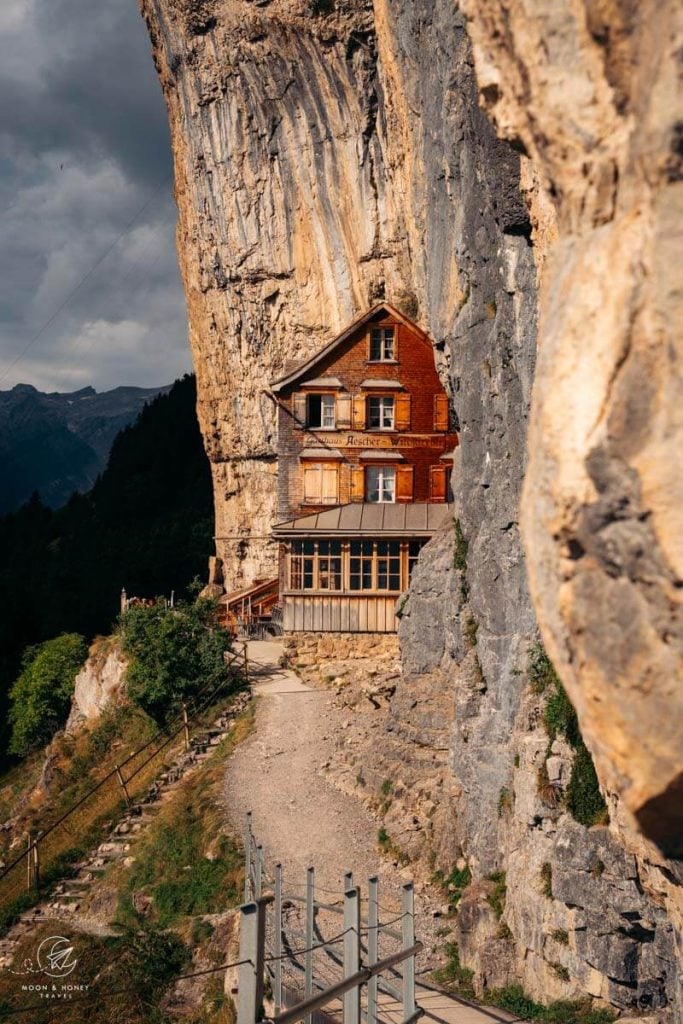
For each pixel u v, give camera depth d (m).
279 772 26.11
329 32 40.56
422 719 24.02
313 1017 13.63
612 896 14.56
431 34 25.66
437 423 36.09
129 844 25.56
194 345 53.50
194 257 51.12
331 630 33.88
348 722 28.25
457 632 23.20
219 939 19.67
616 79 6.00
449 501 35.78
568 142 6.27
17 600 52.47
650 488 5.43
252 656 35.44
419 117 29.53
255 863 17.59
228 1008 17.14
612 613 5.71
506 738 18.94
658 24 5.46
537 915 15.60
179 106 49.88
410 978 11.85
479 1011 15.15
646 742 5.64
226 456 52.12
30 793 34.66
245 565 51.31
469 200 21.77
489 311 21.20
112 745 31.86
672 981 13.84
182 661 31.94
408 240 38.78
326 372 36.12
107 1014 18.66
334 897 19.95
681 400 5.29
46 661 42.59
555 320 6.30
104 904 23.30
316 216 44.44
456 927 18.33
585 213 6.25
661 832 5.98
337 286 44.47
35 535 84.00
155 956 19.88
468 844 19.88
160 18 47.69
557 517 5.88
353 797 24.41
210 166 48.06
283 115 44.19
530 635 18.75
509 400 19.95
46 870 25.28
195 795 26.03
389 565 33.97
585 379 5.84
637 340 5.51
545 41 6.27
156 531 64.19
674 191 5.30
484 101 7.23
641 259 5.55
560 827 15.53
